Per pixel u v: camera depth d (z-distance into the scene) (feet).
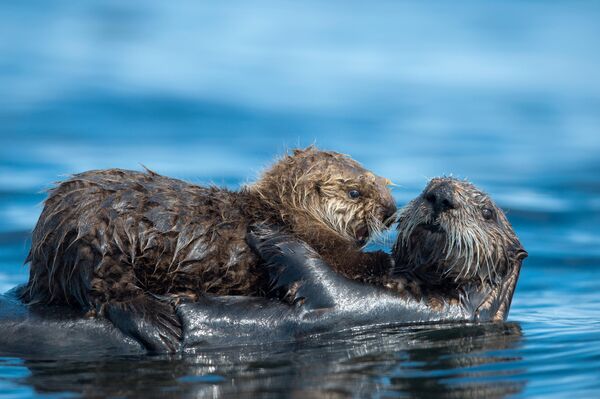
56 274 88.48
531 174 195.93
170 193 93.81
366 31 377.09
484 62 333.83
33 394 73.56
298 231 97.71
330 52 341.41
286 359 83.30
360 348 86.79
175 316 88.07
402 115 257.14
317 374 78.23
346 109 260.01
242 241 94.73
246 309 89.71
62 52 323.16
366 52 343.26
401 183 179.22
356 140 222.69
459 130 241.96
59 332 86.33
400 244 99.55
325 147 211.61
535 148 224.53
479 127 246.88
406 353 84.94
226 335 87.86
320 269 92.48
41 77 284.61
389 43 358.02
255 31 373.20
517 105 276.62
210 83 285.84
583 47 356.59
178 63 313.94
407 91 289.33
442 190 94.94
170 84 281.95
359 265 97.76
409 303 96.02
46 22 371.97
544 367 79.87
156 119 239.71
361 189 105.50
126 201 90.02
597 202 172.76
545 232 152.66
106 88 273.75
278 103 263.49
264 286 94.58
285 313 90.17
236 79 293.64
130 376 78.18
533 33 377.91
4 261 130.62
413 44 357.82
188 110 250.98
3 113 238.68
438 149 217.56
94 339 86.02
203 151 204.13
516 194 178.29
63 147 205.98
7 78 280.72
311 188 102.89
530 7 428.15
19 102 252.21
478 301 99.60
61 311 88.38
